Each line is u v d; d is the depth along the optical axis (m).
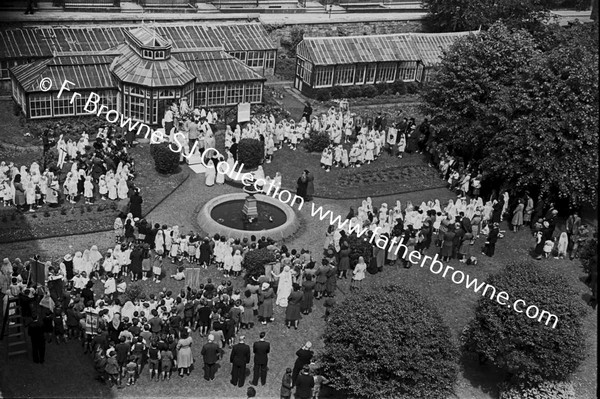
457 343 43.03
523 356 37.78
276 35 88.00
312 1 99.19
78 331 40.00
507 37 62.91
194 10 88.00
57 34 70.88
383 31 94.19
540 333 37.38
